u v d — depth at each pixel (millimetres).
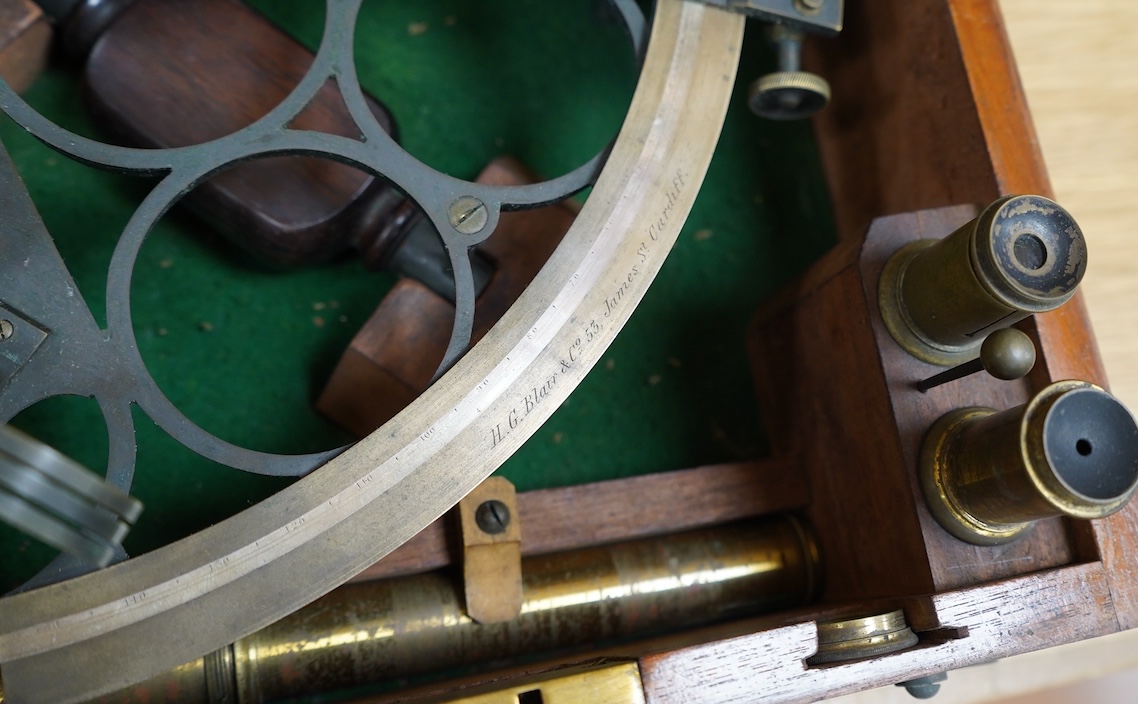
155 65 207
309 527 155
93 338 155
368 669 191
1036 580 177
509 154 254
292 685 187
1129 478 150
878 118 247
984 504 172
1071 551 185
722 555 213
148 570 150
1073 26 268
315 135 171
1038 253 165
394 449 160
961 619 173
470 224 172
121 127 206
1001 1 266
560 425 241
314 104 212
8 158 157
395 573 195
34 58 214
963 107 214
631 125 182
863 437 200
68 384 153
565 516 212
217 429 222
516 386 166
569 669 167
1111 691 251
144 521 212
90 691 146
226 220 210
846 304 201
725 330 259
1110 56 267
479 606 191
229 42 213
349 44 175
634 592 206
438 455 162
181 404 221
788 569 217
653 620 209
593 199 177
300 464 157
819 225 273
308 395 228
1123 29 269
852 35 254
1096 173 260
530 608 200
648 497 217
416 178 172
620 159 180
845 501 209
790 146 277
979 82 211
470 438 163
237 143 168
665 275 259
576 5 270
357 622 189
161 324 224
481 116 256
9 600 145
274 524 155
